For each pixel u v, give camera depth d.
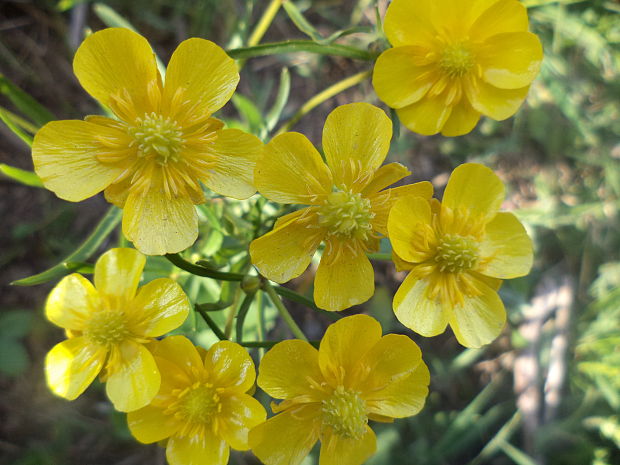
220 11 0.10
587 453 0.10
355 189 0.05
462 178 0.06
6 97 0.10
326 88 0.11
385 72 0.06
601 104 0.11
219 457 0.05
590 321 0.11
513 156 0.11
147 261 0.07
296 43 0.06
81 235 0.10
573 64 0.11
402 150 0.11
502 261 0.06
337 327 0.05
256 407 0.05
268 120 0.08
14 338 0.08
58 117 0.10
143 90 0.05
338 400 0.05
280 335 0.10
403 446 0.10
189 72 0.05
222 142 0.05
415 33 0.06
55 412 0.09
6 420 0.09
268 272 0.05
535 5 0.09
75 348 0.05
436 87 0.06
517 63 0.06
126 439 0.09
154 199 0.05
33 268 0.10
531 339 0.11
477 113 0.06
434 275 0.06
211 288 0.07
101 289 0.05
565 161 0.11
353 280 0.05
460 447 0.10
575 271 0.11
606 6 0.10
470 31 0.06
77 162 0.05
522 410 0.10
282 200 0.05
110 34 0.05
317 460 0.09
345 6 0.11
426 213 0.05
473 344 0.06
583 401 0.10
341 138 0.05
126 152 0.05
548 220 0.11
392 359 0.05
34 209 0.10
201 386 0.05
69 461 0.09
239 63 0.08
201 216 0.08
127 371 0.05
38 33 0.10
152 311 0.05
